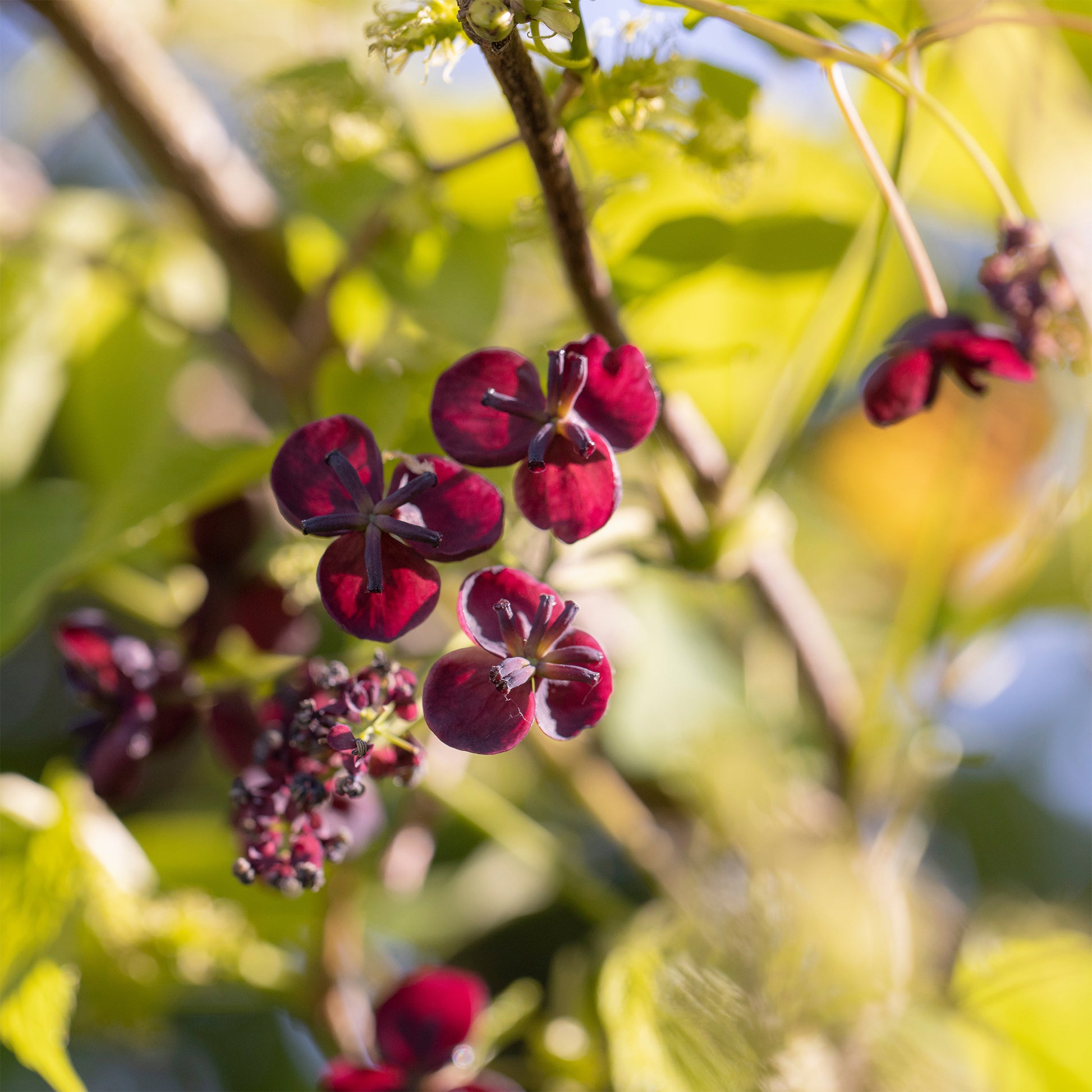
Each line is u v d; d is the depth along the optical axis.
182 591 0.47
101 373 0.50
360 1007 0.46
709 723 0.49
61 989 0.44
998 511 0.54
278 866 0.38
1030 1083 0.46
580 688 0.36
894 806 0.47
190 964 0.45
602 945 0.47
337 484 0.37
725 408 0.49
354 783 0.37
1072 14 0.47
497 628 0.36
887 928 0.44
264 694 0.41
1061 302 0.41
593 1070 0.45
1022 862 0.64
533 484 0.37
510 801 0.53
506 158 0.46
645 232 0.45
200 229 0.48
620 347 0.37
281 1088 0.53
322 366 0.44
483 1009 0.44
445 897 0.54
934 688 0.47
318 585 0.37
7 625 0.43
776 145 0.49
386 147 0.44
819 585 0.60
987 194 0.54
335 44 0.52
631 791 0.49
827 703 0.48
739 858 0.46
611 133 0.40
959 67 0.48
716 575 0.43
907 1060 0.44
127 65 0.46
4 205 0.50
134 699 0.42
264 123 0.45
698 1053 0.42
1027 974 0.46
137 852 0.45
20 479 0.49
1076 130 0.49
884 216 0.41
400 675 0.37
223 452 0.43
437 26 0.38
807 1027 0.43
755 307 0.48
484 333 0.45
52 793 0.45
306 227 0.49
